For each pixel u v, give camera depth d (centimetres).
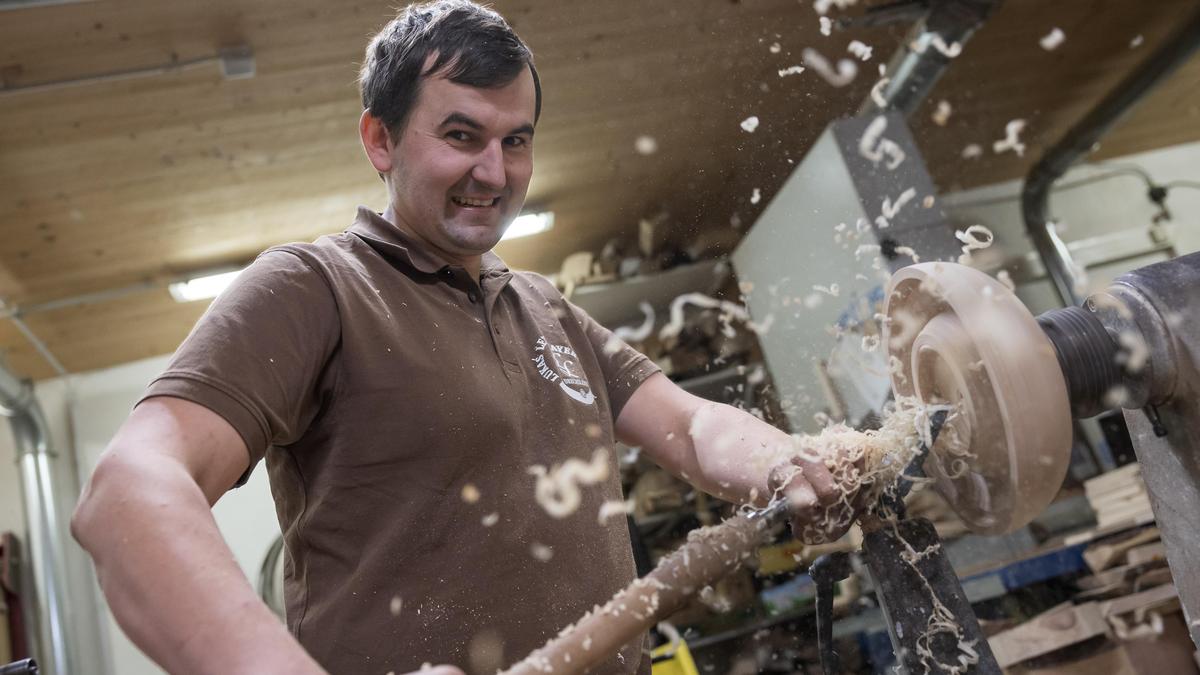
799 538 116
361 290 124
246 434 105
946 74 479
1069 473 469
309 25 350
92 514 91
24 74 345
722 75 387
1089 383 125
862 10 378
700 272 479
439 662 113
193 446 100
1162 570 349
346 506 117
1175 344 122
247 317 112
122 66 352
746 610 434
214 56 354
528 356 135
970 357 117
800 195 380
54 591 520
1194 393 121
